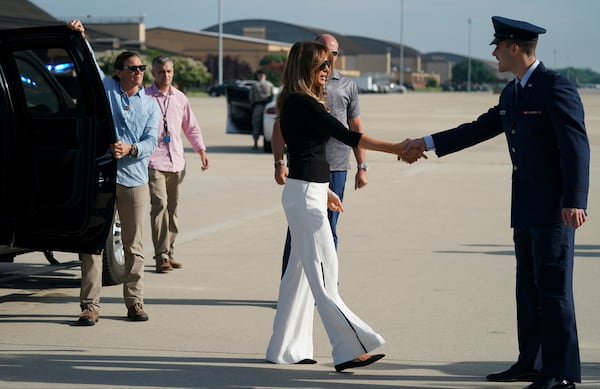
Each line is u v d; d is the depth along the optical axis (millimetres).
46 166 6770
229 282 8328
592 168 18188
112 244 8195
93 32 82812
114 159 6762
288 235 6809
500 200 13875
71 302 7664
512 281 8297
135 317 6941
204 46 139750
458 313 7125
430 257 9430
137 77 6941
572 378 5160
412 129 32688
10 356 5984
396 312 7164
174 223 9031
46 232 6805
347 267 8930
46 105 7957
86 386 5348
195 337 6473
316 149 5570
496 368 5699
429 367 5719
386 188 15438
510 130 5266
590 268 8852
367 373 5594
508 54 5191
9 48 6777
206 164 9266
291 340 5828
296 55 5562
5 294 7957
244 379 5484
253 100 23172
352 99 7316
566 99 5047
